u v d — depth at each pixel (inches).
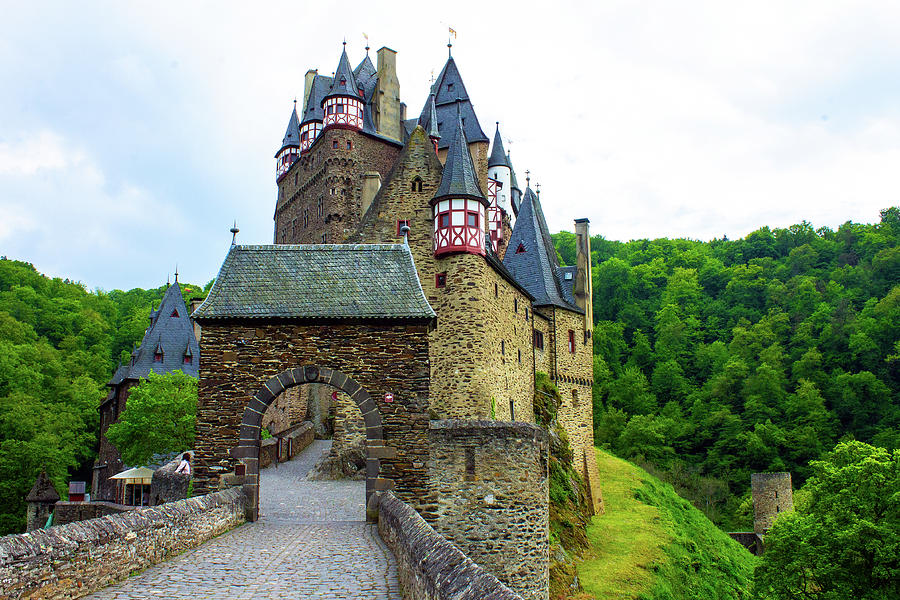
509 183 2508.6
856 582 1358.3
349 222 2214.6
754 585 1519.4
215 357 824.9
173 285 2381.9
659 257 4783.5
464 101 2150.6
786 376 3535.9
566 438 1672.0
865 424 3147.1
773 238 4795.8
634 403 3415.4
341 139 2242.9
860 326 3508.9
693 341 3937.0
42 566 370.9
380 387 826.2
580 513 1503.4
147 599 395.2
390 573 474.6
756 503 2635.3
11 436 2128.4
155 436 1547.7
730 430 3211.1
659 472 2903.5
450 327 1358.3
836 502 1467.8
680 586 1347.2
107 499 2190.0
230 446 807.7
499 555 834.2
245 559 523.8
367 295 861.2
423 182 1480.1
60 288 3400.6
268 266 888.9
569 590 1122.7
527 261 1897.1
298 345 829.2
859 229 4648.1
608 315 4188.0
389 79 2417.6
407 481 813.2
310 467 1487.5
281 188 2765.7
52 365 2554.1
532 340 1710.1
